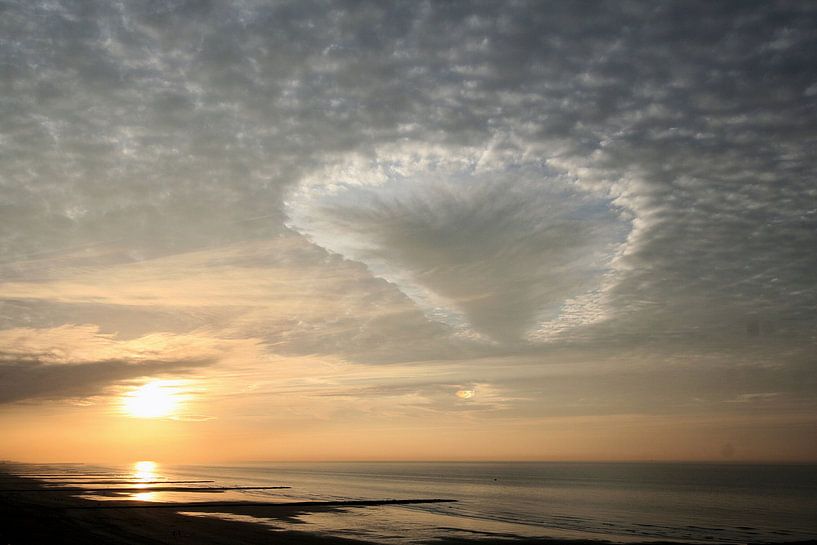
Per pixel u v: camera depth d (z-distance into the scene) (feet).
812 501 333.42
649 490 422.00
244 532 148.87
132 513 184.75
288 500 260.62
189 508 209.67
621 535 170.71
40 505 204.95
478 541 148.36
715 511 265.34
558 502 298.15
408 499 287.69
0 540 123.34
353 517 196.03
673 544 154.71
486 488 418.92
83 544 121.60
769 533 186.09
